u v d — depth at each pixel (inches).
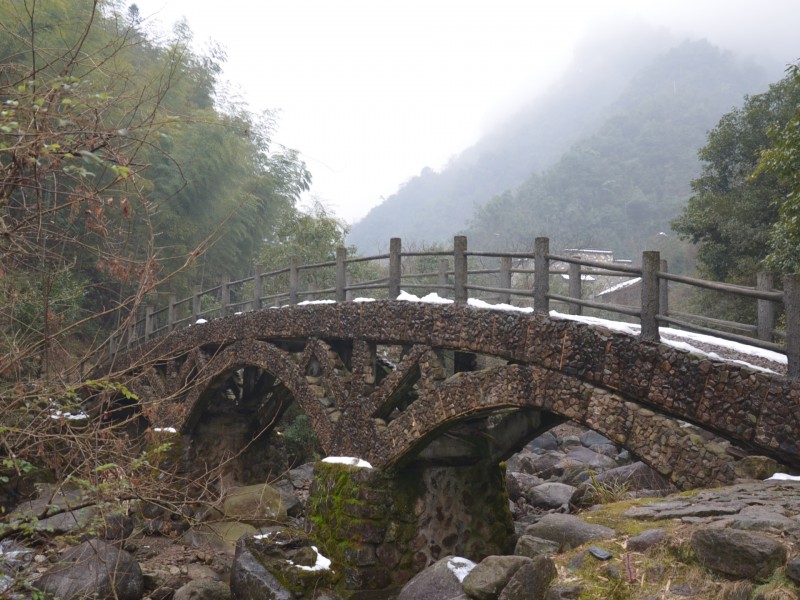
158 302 837.2
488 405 308.7
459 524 387.9
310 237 901.2
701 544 147.2
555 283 953.5
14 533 204.4
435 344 339.6
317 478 391.9
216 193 888.9
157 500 227.6
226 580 431.2
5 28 176.9
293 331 453.7
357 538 355.9
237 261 1046.4
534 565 160.2
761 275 229.8
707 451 231.3
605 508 209.2
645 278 248.8
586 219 2977.4
